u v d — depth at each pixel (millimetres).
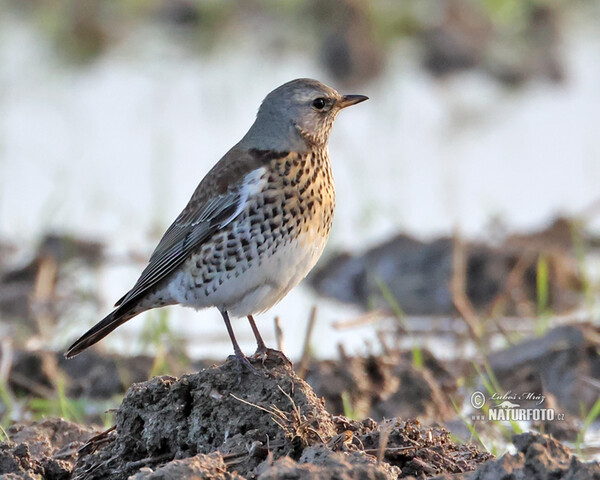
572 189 18109
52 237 16875
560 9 24969
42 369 12289
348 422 8656
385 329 14125
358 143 19781
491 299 15445
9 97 21984
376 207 17609
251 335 13898
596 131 20172
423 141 19844
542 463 7551
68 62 24062
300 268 9875
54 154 19562
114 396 11992
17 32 25797
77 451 9102
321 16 24938
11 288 15391
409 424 8531
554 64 23219
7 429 10078
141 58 24297
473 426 10352
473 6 24531
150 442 8523
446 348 13539
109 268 16438
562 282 15602
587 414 11430
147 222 17625
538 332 13500
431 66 23562
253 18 25969
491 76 23141
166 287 10117
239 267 9734
